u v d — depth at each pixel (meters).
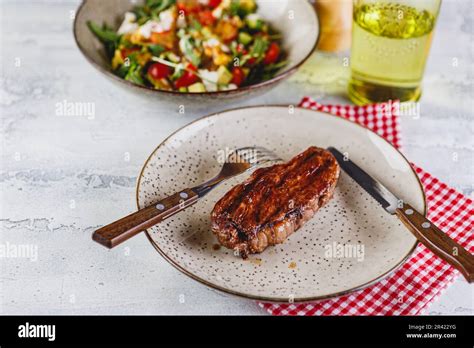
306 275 1.48
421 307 1.47
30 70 2.28
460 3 2.59
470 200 1.72
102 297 1.53
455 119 2.08
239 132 1.85
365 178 1.69
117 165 1.91
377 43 1.95
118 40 2.14
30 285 1.55
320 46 2.35
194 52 2.09
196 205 1.64
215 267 1.48
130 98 2.18
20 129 2.04
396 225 1.58
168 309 1.51
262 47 2.11
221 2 2.26
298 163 1.63
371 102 2.08
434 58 2.32
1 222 1.72
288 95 2.17
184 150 1.76
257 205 1.52
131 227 1.43
